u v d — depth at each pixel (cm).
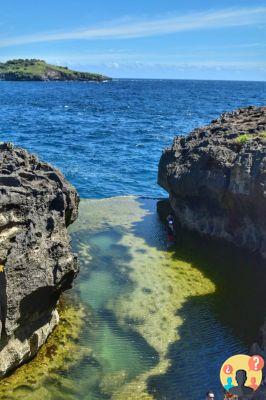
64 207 2053
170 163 3456
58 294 1920
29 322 1766
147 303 2203
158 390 1642
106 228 3195
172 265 2620
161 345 1889
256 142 2869
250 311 2141
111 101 16188
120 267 2573
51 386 1645
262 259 2653
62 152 6119
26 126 8556
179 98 18988
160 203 3878
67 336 1931
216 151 2952
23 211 1828
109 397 1608
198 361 1791
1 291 1609
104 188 4481
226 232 2906
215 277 2477
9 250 1672
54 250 1864
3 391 1599
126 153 6228
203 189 2978
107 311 2127
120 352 1844
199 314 2112
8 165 2152
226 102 16650
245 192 2625
